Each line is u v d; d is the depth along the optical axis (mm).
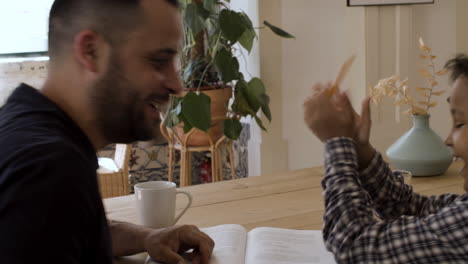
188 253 1016
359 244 775
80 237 559
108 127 691
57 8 677
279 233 1115
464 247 728
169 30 672
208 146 3094
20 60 3246
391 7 3189
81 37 647
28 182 530
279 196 1464
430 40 3363
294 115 3246
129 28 645
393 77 1663
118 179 2641
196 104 2664
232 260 972
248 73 3279
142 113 688
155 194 1188
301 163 3312
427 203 1045
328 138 885
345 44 3219
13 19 3270
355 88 3229
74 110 677
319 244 1055
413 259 749
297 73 3205
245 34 2896
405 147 1644
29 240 514
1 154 557
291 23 3148
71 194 545
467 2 3424
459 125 801
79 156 580
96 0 648
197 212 1351
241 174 3531
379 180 1002
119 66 656
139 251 1021
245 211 1342
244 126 3426
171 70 699
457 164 1782
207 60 3049
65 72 671
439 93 1646
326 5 3174
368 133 913
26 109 634
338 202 814
